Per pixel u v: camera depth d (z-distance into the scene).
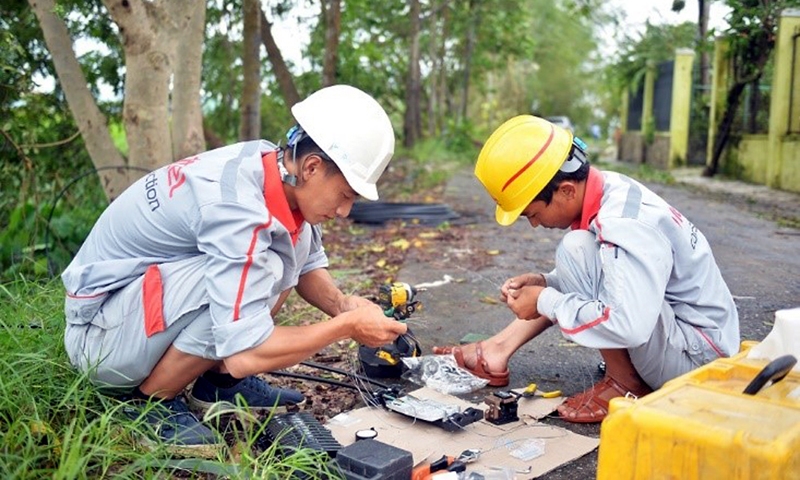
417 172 14.55
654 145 18.33
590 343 2.66
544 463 2.61
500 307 4.84
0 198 6.59
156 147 5.22
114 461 2.43
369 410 3.06
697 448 1.85
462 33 23.58
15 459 2.27
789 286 5.30
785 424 1.86
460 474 2.47
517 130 2.85
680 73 16.81
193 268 2.52
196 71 5.74
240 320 2.38
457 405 3.12
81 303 2.61
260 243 2.43
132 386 2.70
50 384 2.68
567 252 2.83
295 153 2.49
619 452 1.98
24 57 6.46
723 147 14.51
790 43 11.93
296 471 2.34
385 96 18.81
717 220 8.68
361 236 7.82
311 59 13.58
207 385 3.02
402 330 2.52
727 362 2.29
